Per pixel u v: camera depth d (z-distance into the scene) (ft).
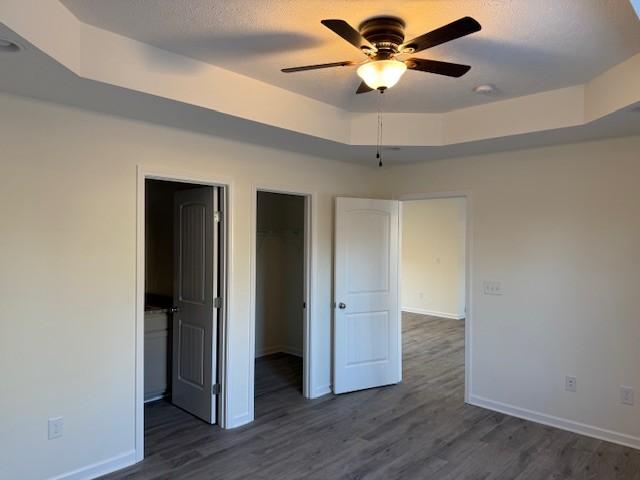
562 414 12.44
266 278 19.85
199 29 7.89
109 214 9.83
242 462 10.43
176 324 13.87
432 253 29.71
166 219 16.63
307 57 9.10
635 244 11.37
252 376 12.82
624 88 9.09
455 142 12.55
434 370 17.78
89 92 8.46
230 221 12.16
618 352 11.59
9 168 8.49
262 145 12.82
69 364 9.28
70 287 9.27
